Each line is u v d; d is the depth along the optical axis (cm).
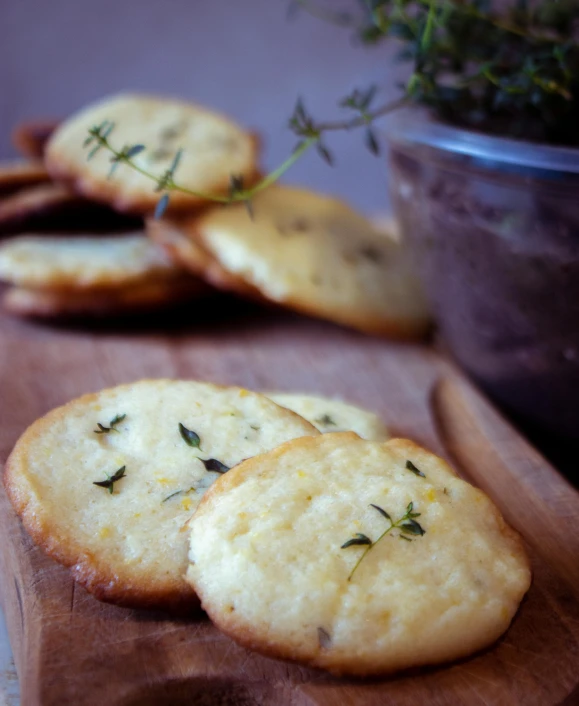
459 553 22
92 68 64
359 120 29
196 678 21
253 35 64
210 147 37
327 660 20
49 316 35
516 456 29
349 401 32
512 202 27
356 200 69
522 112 29
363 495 22
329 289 34
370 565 21
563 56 27
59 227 39
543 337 28
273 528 21
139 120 38
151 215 34
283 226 36
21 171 38
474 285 29
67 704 20
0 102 64
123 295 35
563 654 22
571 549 25
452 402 32
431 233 30
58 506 23
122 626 22
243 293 35
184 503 23
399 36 29
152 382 26
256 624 20
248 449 24
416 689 21
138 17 62
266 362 34
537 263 27
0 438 28
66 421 25
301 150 29
